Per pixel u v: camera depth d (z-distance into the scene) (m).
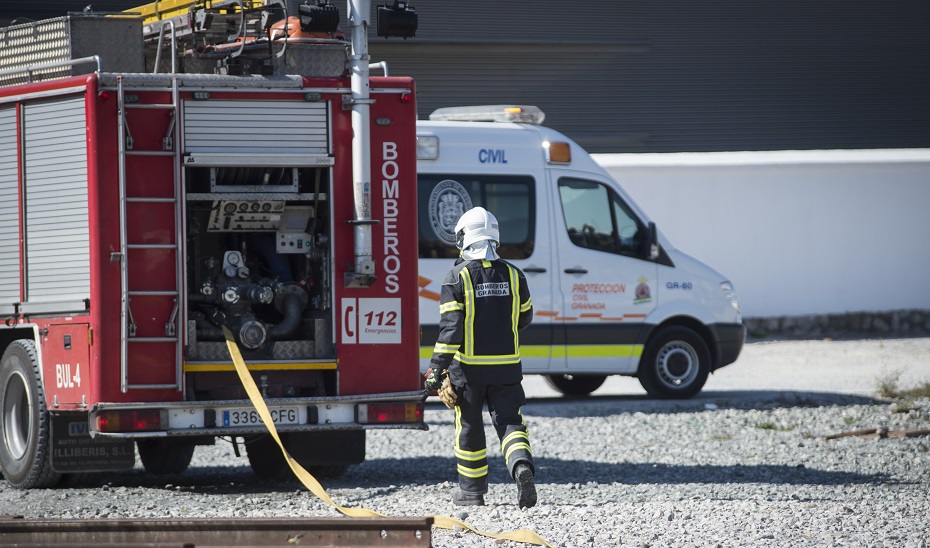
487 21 91.19
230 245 33.91
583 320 52.22
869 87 100.81
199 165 30.72
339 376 32.16
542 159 52.12
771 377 66.12
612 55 94.31
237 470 38.72
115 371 29.91
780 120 98.50
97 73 30.06
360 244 32.00
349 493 31.53
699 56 96.81
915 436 42.69
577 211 52.69
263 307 33.72
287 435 33.31
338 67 32.91
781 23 99.00
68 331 30.81
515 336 27.98
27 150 31.58
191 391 30.92
